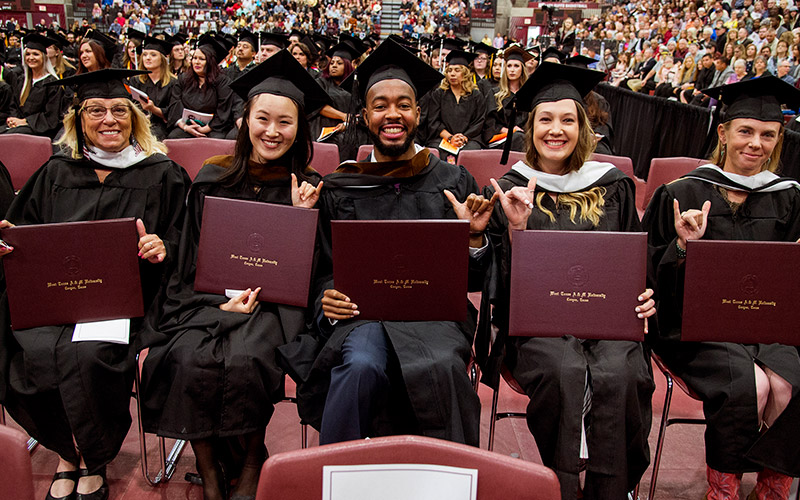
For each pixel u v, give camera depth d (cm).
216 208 231
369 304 213
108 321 225
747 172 259
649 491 241
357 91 264
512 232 215
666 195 259
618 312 212
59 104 637
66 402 212
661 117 775
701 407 248
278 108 239
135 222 223
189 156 378
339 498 96
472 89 638
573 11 2138
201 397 215
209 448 222
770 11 1126
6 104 708
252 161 251
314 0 2611
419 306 213
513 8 2536
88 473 230
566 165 256
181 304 233
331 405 199
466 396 207
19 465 102
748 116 248
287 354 222
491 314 247
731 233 256
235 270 230
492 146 540
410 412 218
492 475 101
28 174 363
